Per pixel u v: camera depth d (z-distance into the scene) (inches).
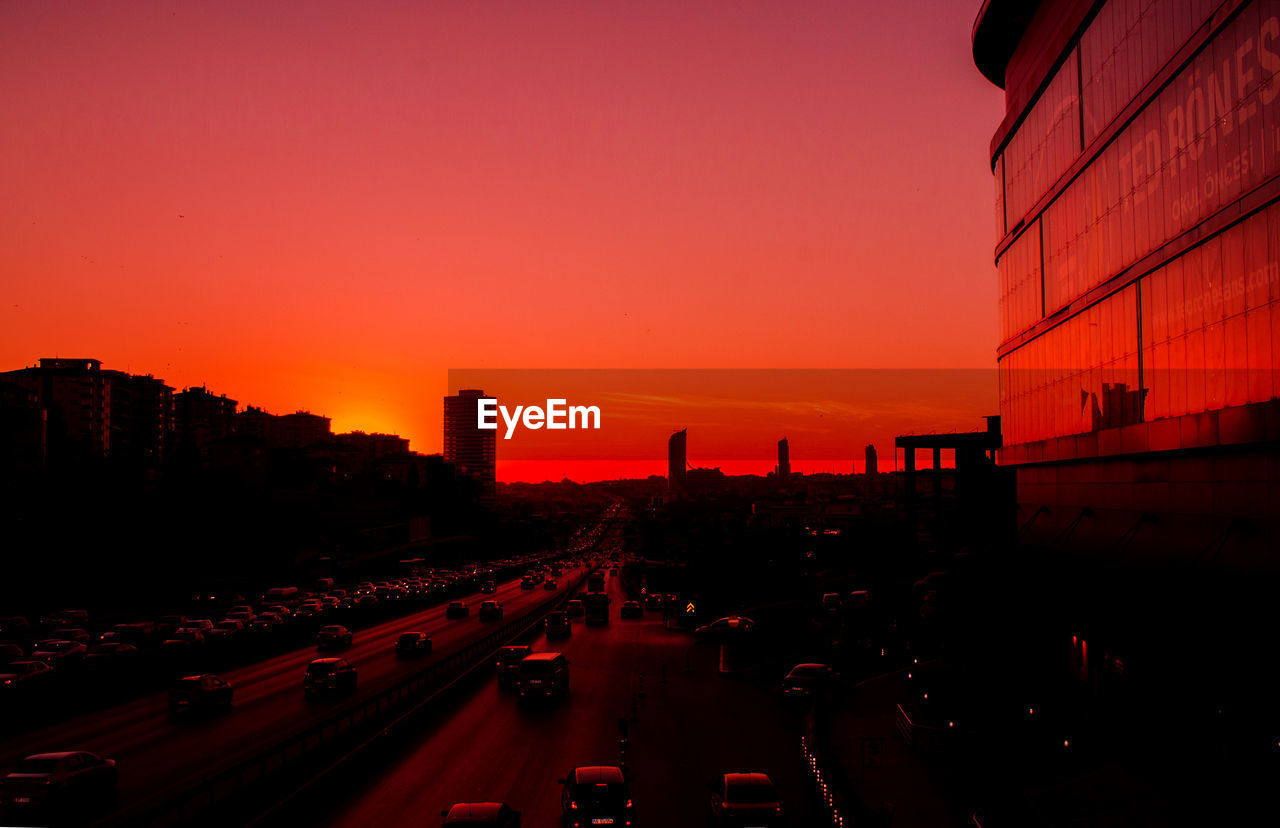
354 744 1007.6
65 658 1657.2
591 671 1855.3
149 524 3907.5
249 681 1574.8
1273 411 765.3
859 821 761.0
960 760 1050.1
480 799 876.6
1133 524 1087.6
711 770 1031.0
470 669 1614.2
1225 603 816.9
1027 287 1569.9
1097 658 1097.4
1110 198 1171.3
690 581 3978.8
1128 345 1109.7
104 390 6200.8
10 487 3671.3
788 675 1491.1
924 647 1834.4
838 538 4087.1
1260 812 732.7
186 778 876.6
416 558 6171.3
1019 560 1397.6
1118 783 883.4
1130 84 1099.3
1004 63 1711.4
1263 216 799.1
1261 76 796.0
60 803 721.6
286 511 5482.3
